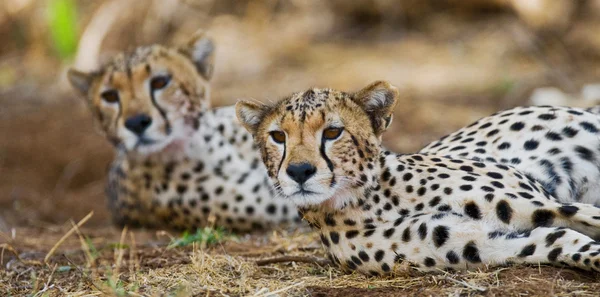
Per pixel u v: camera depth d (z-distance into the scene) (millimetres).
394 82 18094
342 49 20312
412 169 7742
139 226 12203
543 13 19125
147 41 21469
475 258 7184
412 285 7234
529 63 18547
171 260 8820
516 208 7270
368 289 7199
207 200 11359
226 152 11539
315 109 7434
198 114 11469
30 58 21625
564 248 6875
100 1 22500
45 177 15844
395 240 7398
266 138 7820
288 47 20453
